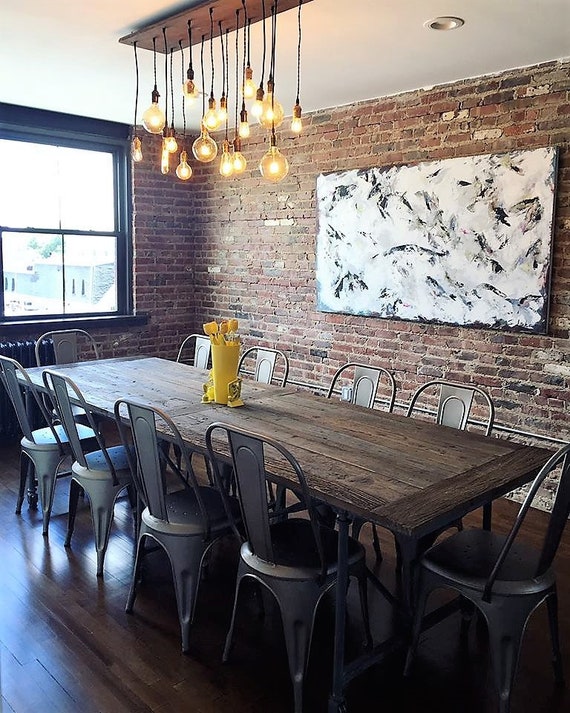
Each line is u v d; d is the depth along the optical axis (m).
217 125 2.89
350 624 2.50
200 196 5.68
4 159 4.71
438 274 3.89
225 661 2.24
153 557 3.02
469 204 3.68
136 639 2.37
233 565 2.98
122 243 5.44
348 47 3.16
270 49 3.20
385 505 1.82
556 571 2.88
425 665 2.27
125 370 3.79
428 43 3.09
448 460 2.24
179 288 5.77
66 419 2.86
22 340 4.83
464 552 2.17
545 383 3.52
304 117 4.64
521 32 2.93
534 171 3.39
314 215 4.66
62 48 3.28
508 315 3.60
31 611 2.54
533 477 2.17
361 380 3.30
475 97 3.65
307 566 2.05
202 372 3.75
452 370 3.93
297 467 1.91
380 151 4.18
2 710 1.99
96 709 2.00
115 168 5.33
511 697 2.06
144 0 2.68
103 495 2.83
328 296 4.59
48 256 5.02
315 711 2.01
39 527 3.32
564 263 3.37
